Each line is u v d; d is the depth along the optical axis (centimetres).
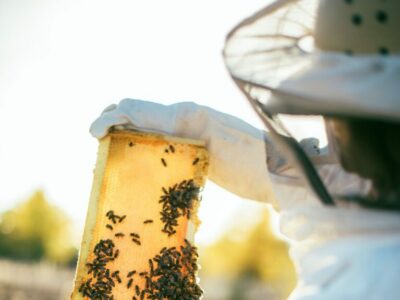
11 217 2230
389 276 72
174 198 119
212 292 1872
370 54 78
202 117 117
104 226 119
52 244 2222
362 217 77
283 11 89
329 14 80
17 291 974
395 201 77
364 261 74
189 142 117
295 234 84
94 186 117
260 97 89
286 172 94
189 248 119
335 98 75
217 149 117
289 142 87
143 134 118
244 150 115
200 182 118
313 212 82
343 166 85
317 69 78
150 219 119
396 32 77
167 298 118
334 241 78
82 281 117
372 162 80
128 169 119
